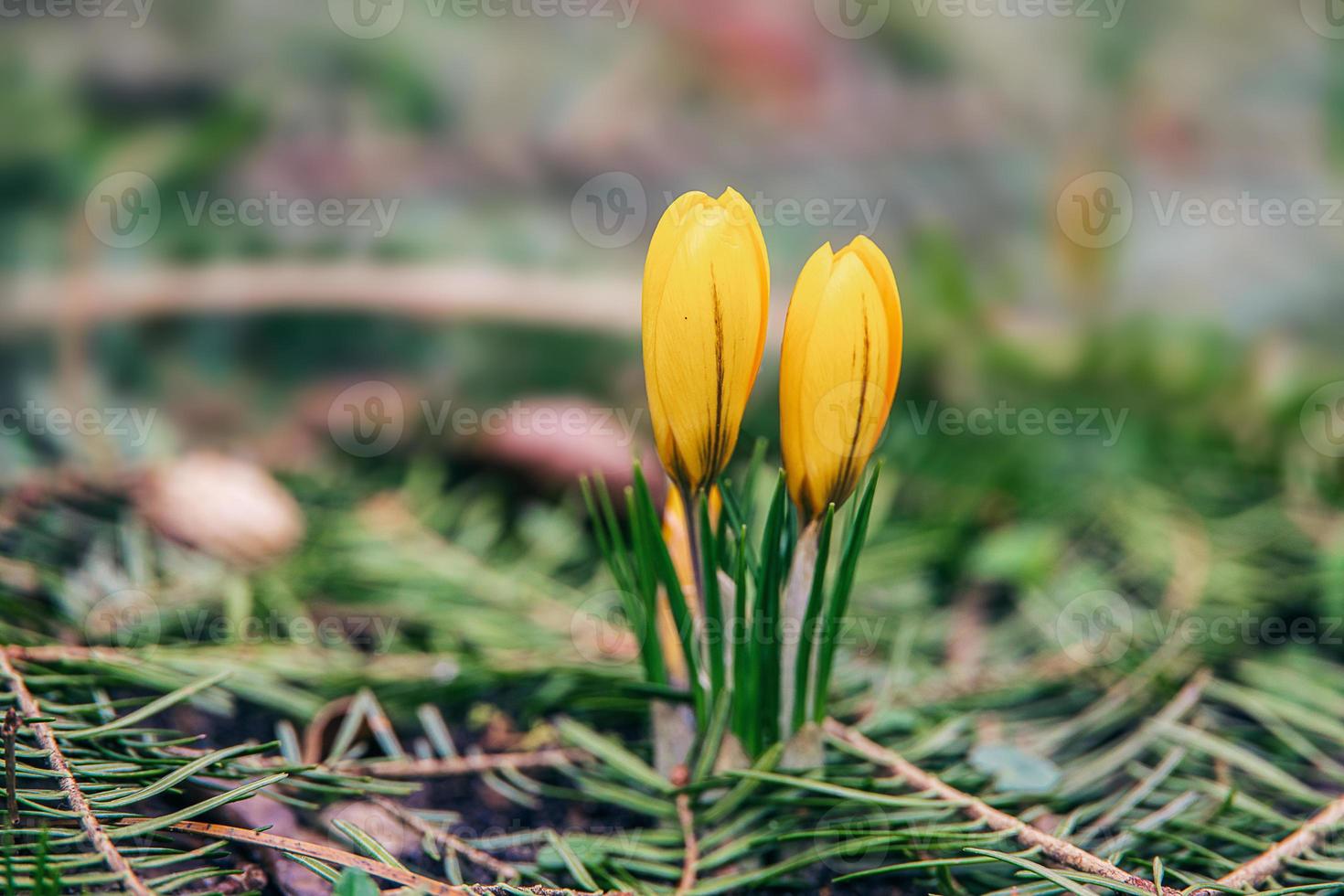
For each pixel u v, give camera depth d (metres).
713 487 0.73
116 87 1.36
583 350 1.16
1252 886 0.72
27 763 0.71
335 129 1.47
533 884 0.72
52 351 1.03
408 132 1.52
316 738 0.75
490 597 0.82
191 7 1.46
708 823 0.73
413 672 0.78
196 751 0.74
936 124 1.67
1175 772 0.76
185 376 1.09
